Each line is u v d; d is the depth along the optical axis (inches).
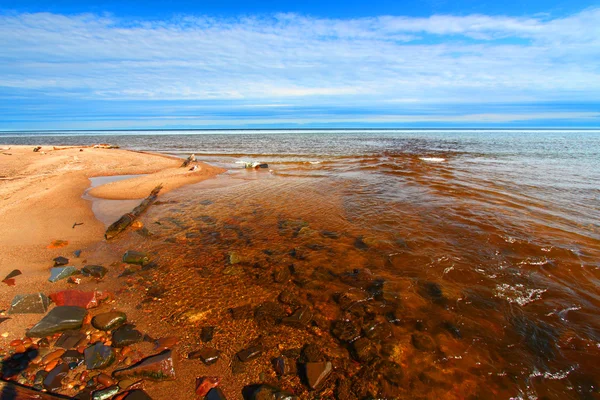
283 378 172.6
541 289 264.2
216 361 183.3
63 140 2701.8
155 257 327.6
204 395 160.1
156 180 732.0
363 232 394.3
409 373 180.1
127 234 392.2
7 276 275.4
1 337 195.2
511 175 756.6
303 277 285.6
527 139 2417.6
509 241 354.9
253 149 1614.2
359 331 214.1
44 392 154.3
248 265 310.2
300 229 407.8
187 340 200.8
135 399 154.6
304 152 1416.1
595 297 253.1
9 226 401.4
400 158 1133.7
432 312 235.8
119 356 184.1
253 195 601.0
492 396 166.6
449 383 173.9
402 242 358.9
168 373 170.1
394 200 540.1
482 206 492.4
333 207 508.7
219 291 262.4
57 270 280.2
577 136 2974.9
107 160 1067.9
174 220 451.8
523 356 193.8
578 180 688.4
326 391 165.9
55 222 427.5
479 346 202.1
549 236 368.5
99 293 247.3
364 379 174.7
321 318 227.9
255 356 187.6
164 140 2630.4
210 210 503.2
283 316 229.1
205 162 1094.4
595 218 432.1
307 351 193.0
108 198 568.1
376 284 272.8
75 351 186.5
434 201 526.3
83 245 356.2
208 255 334.0
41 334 197.5
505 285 270.1
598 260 309.9
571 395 167.3
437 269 297.3
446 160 1066.7
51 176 733.9
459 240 362.0
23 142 2369.6
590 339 207.3
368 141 2237.9
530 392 168.9
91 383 163.8
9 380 162.1
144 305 239.8
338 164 1011.3
